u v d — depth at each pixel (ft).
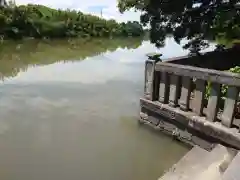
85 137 14.67
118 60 43.75
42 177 11.16
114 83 27.09
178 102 14.20
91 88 24.93
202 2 19.77
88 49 61.52
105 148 13.51
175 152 13.07
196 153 11.57
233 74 11.13
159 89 14.66
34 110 18.70
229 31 20.01
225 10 18.56
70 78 28.78
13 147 13.51
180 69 13.05
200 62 19.01
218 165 9.00
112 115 17.92
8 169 11.65
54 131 15.39
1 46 57.16
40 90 23.80
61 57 45.32
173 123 13.97
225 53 21.26
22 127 15.87
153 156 12.77
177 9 19.24
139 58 46.70
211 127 11.96
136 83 27.27
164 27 21.13
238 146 10.97
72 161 12.35
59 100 21.07
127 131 15.33
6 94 22.31
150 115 15.31
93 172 11.53
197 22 20.27
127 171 11.60
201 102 12.62
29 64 37.14
